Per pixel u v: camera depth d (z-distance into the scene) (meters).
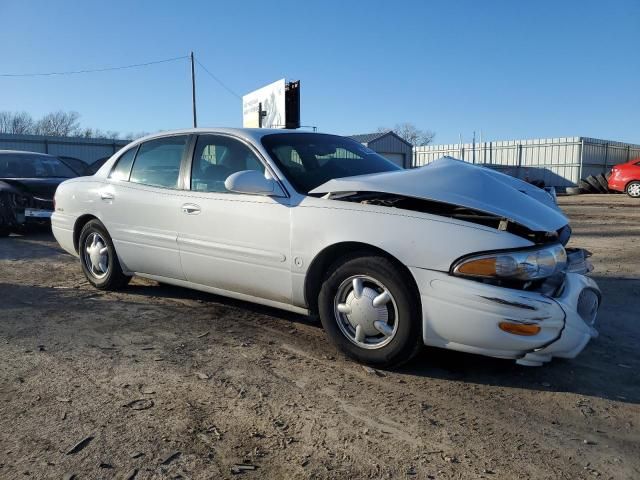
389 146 37.84
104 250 5.41
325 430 2.82
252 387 3.31
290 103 23.42
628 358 3.87
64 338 4.12
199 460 2.54
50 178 9.54
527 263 3.17
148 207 4.79
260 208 4.00
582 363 3.76
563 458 2.61
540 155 35.03
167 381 3.38
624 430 2.88
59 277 6.15
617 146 35.62
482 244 3.18
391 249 3.36
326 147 4.59
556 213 3.72
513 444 2.72
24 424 2.85
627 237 9.75
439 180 3.57
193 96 33.53
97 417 2.92
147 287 5.63
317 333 4.27
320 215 3.68
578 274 3.62
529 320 3.09
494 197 3.46
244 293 4.26
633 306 5.16
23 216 8.91
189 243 4.46
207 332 4.28
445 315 3.23
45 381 3.37
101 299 5.19
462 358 3.80
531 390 3.33
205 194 4.39
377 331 3.52
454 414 3.02
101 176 5.42
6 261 7.10
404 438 2.76
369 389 3.30
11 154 9.91
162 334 4.23
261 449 2.64
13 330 4.29
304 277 3.79
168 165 4.80
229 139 4.44
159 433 2.77
